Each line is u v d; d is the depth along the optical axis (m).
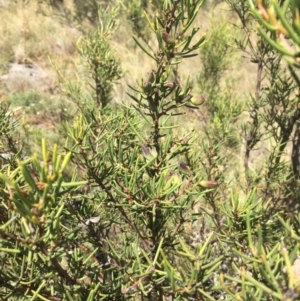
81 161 1.34
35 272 1.17
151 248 1.37
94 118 1.69
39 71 8.04
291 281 0.72
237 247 1.29
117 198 1.51
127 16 4.19
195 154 1.90
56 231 0.87
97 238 1.55
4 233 0.90
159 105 1.33
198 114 3.98
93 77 3.11
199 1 1.20
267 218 1.49
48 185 0.74
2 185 1.12
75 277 1.19
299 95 2.64
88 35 3.21
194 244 2.15
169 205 1.31
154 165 1.35
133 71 7.01
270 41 0.61
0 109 1.98
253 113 3.14
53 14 11.10
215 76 4.42
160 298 1.21
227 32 4.34
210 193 1.92
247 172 2.88
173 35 1.24
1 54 8.33
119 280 1.27
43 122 5.85
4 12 10.02
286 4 0.64
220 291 1.49
